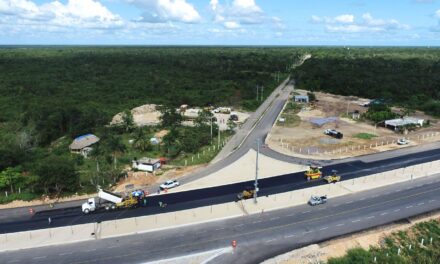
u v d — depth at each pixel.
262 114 146.50
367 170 87.25
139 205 69.88
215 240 57.59
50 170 72.81
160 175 84.12
